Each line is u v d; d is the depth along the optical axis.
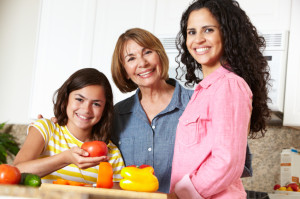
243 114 1.13
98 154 1.25
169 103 1.69
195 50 1.29
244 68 1.27
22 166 1.30
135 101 1.72
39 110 2.90
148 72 1.61
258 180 2.83
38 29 2.96
